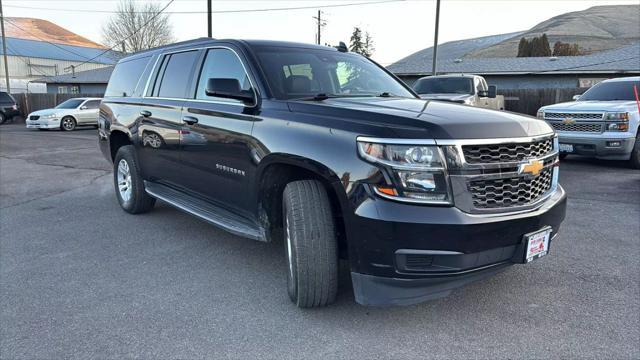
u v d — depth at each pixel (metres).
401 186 2.79
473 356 2.86
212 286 3.90
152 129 5.29
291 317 3.36
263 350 2.95
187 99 4.75
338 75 4.32
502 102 15.52
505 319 3.30
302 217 3.19
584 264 4.27
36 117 21.53
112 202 6.94
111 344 3.03
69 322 3.32
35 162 11.07
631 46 31.36
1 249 4.85
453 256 2.79
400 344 3.00
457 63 31.95
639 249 4.66
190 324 3.28
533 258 3.12
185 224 5.72
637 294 3.66
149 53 5.86
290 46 4.44
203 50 4.73
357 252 2.94
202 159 4.41
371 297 2.97
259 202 3.71
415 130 2.84
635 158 9.27
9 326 3.28
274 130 3.52
